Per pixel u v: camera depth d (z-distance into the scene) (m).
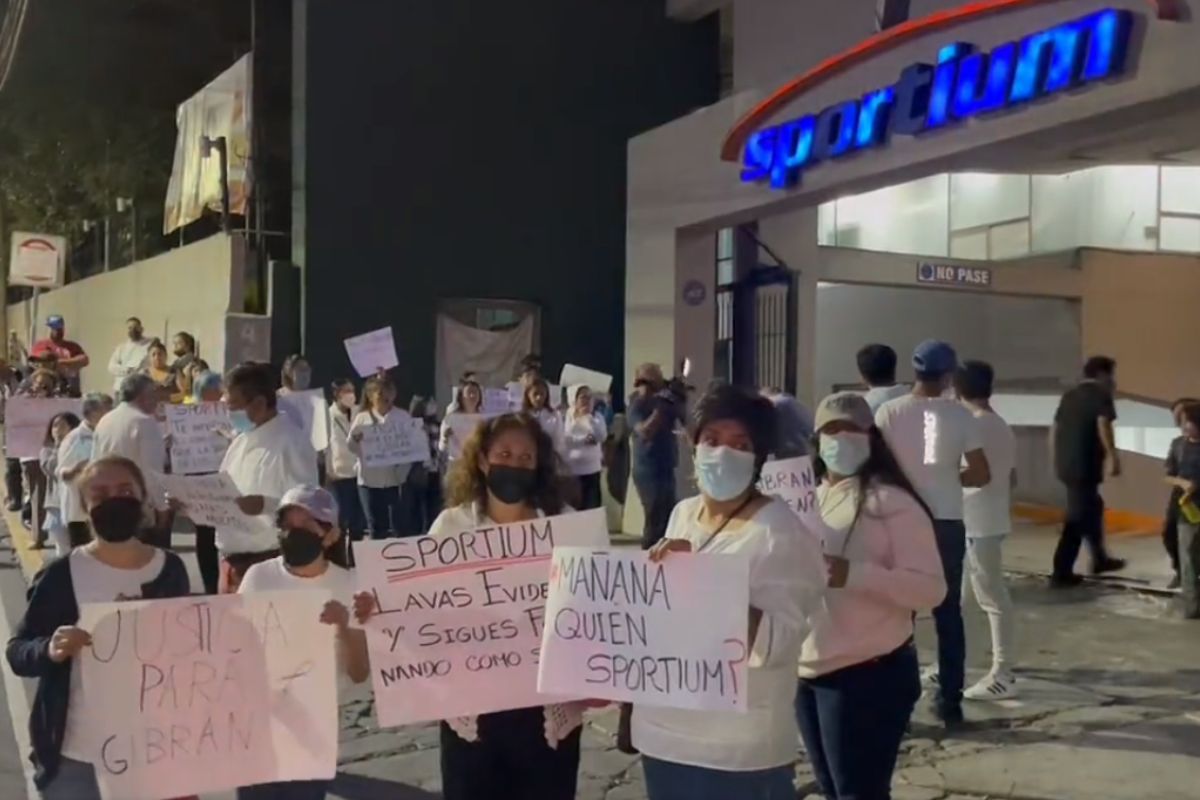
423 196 17.12
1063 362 18.78
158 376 14.56
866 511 4.36
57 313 29.27
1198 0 7.79
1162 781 6.01
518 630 3.82
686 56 18.50
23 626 3.88
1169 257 19.17
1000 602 7.38
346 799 5.84
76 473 9.05
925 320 19.31
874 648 4.24
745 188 12.38
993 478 7.27
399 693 3.78
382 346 13.40
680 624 3.28
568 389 14.02
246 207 18.08
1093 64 8.40
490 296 17.53
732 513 3.47
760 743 3.30
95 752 3.62
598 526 3.87
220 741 3.70
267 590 4.00
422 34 17.06
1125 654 8.55
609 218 18.16
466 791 3.84
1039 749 6.48
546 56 17.75
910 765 6.26
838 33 11.67
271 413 7.01
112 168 27.00
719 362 15.89
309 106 16.52
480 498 4.03
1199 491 9.96
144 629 3.66
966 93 9.40
